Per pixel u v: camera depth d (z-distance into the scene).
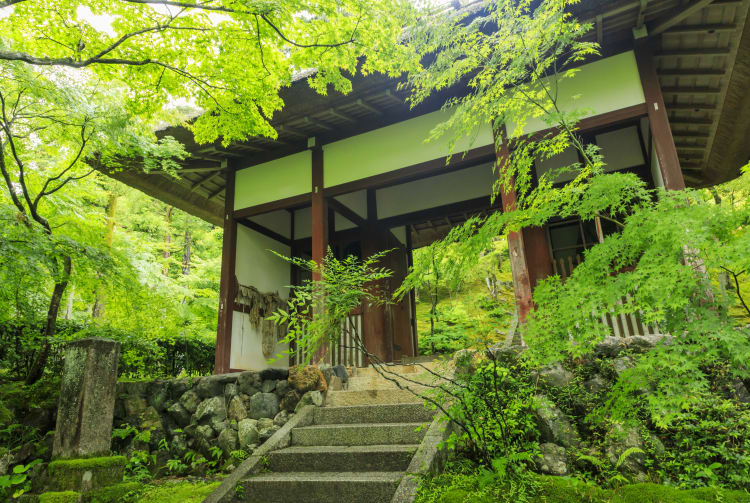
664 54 5.00
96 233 6.00
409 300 8.02
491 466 2.69
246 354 6.65
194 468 4.39
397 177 5.79
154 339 5.97
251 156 6.99
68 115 4.95
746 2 4.28
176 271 14.74
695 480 2.66
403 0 3.47
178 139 6.49
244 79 4.22
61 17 3.88
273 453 3.58
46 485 3.53
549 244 5.96
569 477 2.67
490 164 7.17
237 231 6.96
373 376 4.77
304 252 8.10
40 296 5.70
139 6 3.66
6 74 4.52
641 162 5.79
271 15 3.62
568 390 3.27
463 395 2.82
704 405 2.89
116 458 3.34
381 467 3.21
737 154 7.14
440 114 5.79
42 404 4.55
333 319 2.97
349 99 5.63
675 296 1.80
